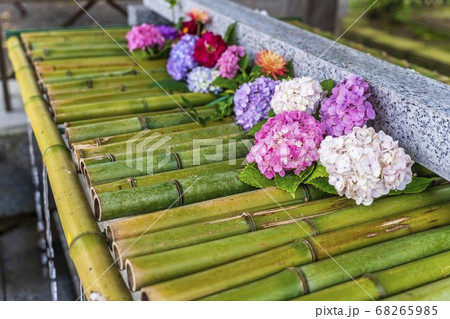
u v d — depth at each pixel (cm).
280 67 179
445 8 626
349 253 120
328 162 129
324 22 397
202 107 202
